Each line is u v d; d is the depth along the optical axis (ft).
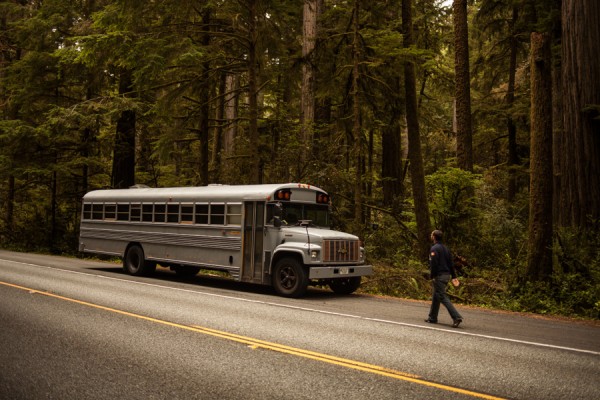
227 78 92.53
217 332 26.17
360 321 30.32
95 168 92.53
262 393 17.07
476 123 95.09
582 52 50.39
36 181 92.27
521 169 86.38
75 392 16.93
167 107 64.59
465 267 49.70
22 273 50.78
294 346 23.53
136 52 56.44
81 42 58.85
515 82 95.45
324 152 65.82
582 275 41.52
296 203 44.73
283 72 68.90
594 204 48.75
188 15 59.67
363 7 61.41
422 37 86.07
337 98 70.13
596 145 49.39
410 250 60.64
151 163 93.45
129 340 24.11
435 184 58.39
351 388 17.74
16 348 22.27
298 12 74.28
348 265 42.98
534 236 42.73
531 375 19.71
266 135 82.48
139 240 54.34
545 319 34.76
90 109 72.08
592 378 19.52
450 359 21.83
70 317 29.17
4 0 97.25
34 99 85.66
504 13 91.35
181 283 48.39
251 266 44.11
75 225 89.76
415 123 57.88
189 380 18.35
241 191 45.80
